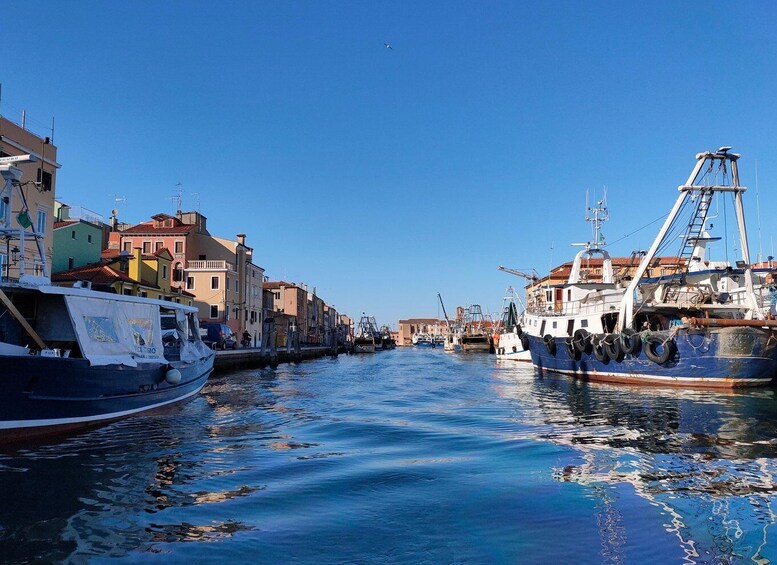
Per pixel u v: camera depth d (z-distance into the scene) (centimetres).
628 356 2830
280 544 696
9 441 1252
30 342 1438
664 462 1120
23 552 676
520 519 782
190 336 2502
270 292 7969
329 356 9000
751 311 2711
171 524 768
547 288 4469
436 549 679
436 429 1545
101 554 670
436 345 18112
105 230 5756
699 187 2739
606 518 785
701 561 648
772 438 1370
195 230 5991
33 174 2856
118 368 1512
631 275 4384
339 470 1059
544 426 1587
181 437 1406
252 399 2330
